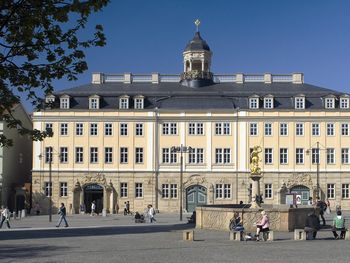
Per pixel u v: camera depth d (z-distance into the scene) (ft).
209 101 343.46
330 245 120.47
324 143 337.11
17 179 349.20
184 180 337.31
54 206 335.26
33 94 62.69
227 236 148.66
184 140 339.16
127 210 322.75
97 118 338.95
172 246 120.47
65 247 119.85
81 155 338.75
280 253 104.06
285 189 335.06
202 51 376.89
